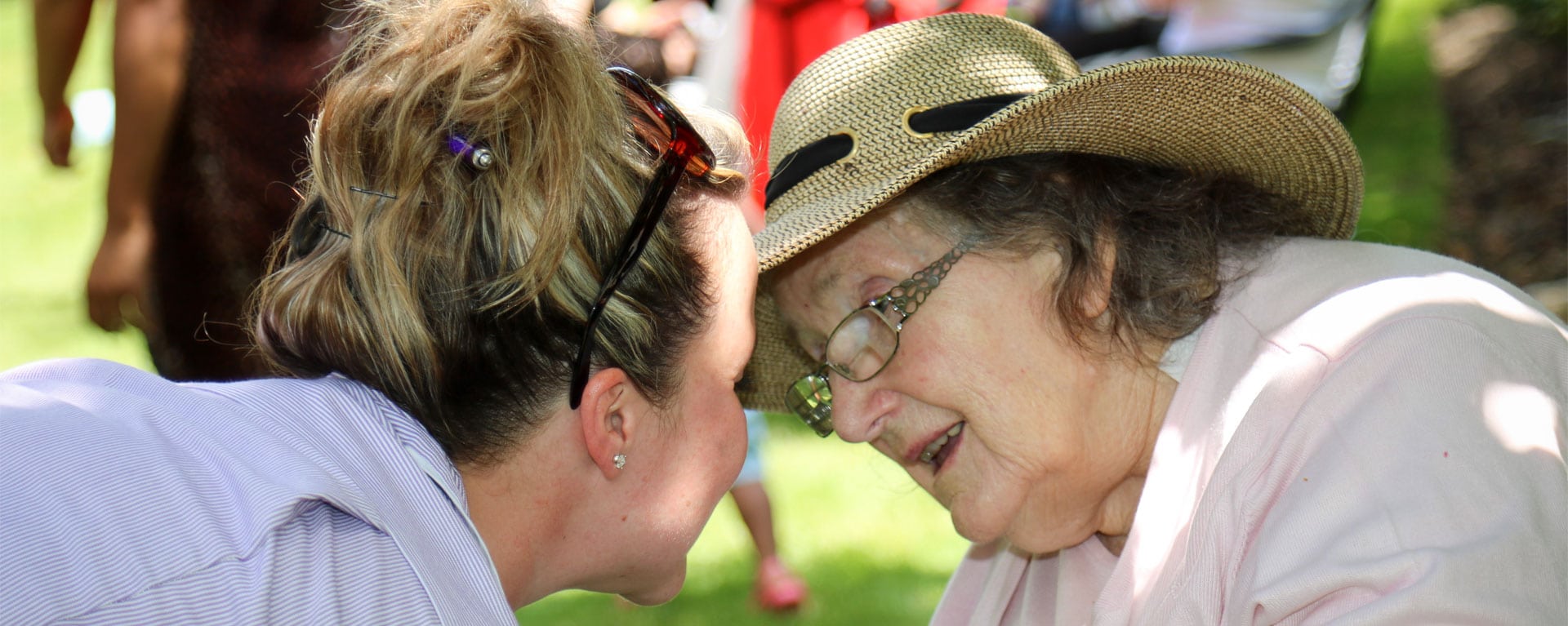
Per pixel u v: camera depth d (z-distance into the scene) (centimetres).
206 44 492
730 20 744
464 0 231
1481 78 1391
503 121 223
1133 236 284
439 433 228
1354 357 257
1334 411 251
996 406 288
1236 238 295
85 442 204
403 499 217
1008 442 289
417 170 222
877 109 299
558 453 238
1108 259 283
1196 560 260
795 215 296
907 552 714
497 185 224
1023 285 287
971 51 304
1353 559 228
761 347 360
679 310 246
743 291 259
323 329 227
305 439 216
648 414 247
